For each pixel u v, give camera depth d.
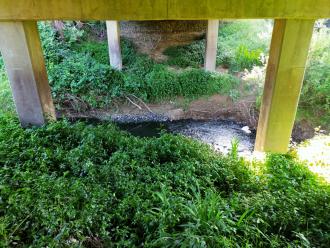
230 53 12.66
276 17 5.03
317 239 3.41
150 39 13.90
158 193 3.72
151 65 12.09
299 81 5.70
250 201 3.96
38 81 6.27
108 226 3.41
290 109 6.02
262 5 4.94
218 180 4.79
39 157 4.88
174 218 3.33
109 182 4.32
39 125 6.59
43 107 6.55
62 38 12.40
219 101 10.48
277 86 5.76
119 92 10.57
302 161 5.88
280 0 4.89
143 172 4.62
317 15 4.98
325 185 4.77
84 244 3.15
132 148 5.59
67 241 3.10
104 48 12.85
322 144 6.91
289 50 5.38
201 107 10.34
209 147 6.36
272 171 5.20
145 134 9.20
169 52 13.39
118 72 11.09
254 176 4.98
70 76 10.48
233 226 3.43
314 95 8.63
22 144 5.36
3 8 5.23
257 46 12.76
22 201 3.59
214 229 3.24
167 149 5.45
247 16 5.05
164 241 3.02
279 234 3.52
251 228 3.36
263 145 6.50
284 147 6.50
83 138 5.74
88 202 3.70
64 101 10.15
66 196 3.72
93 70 10.70
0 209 3.51
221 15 5.08
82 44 12.97
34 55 6.02
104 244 3.17
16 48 5.75
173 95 10.75
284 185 4.58
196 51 13.17
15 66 5.94
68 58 11.44
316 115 8.60
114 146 5.73
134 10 5.14
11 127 6.15
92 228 3.33
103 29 14.08
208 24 10.82
